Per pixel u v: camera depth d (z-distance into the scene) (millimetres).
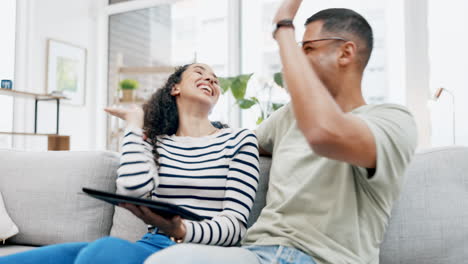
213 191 1252
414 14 3275
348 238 980
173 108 1438
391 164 888
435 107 3145
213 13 4477
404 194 1240
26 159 1714
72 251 989
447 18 3191
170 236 1038
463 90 3131
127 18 5051
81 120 4941
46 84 4527
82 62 4961
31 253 966
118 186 1240
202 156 1319
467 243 1197
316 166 1062
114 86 4973
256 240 1099
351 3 3566
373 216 1005
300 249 999
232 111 4250
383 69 3480
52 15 4617
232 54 4328
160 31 4797
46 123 4492
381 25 3480
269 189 1212
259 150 1406
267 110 3314
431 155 1297
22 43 4336
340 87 1067
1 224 1569
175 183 1265
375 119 911
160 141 1382
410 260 1206
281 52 918
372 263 1007
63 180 1591
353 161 860
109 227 1577
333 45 1048
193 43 4590
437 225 1211
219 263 768
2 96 4164
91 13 5082
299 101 839
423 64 3252
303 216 1044
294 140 1185
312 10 3660
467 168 1261
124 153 1291
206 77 1438
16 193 1648
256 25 4246
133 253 891
